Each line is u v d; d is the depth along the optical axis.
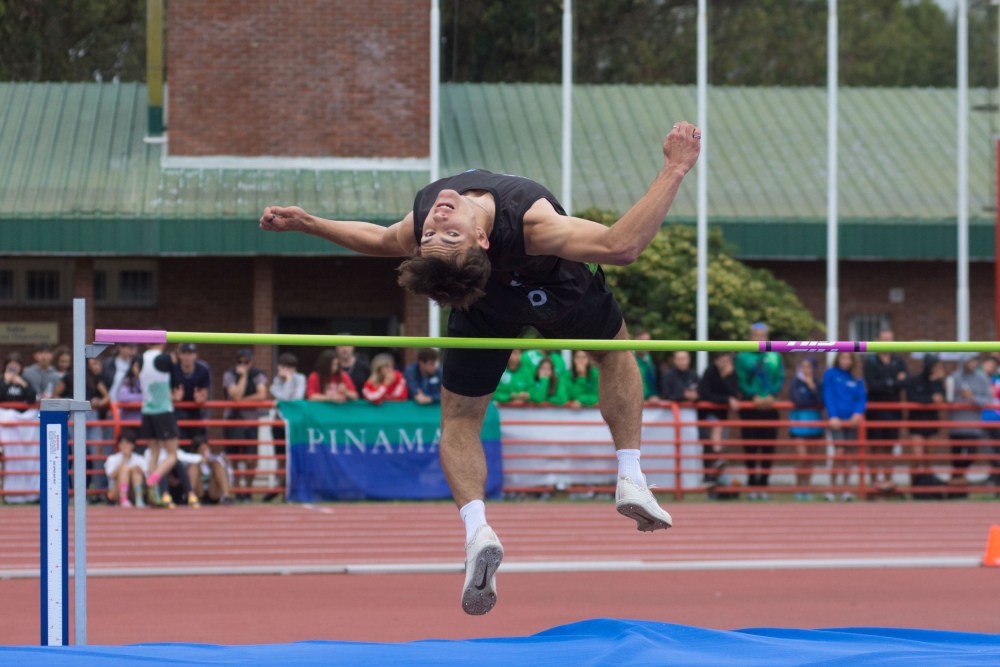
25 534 25.50
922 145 52.88
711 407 32.88
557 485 32.66
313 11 44.16
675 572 21.28
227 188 43.28
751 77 81.94
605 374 11.75
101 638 15.43
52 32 72.50
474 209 9.79
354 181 43.88
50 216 41.72
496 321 10.92
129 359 31.67
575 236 9.66
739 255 46.03
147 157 45.50
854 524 28.48
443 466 11.42
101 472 30.33
